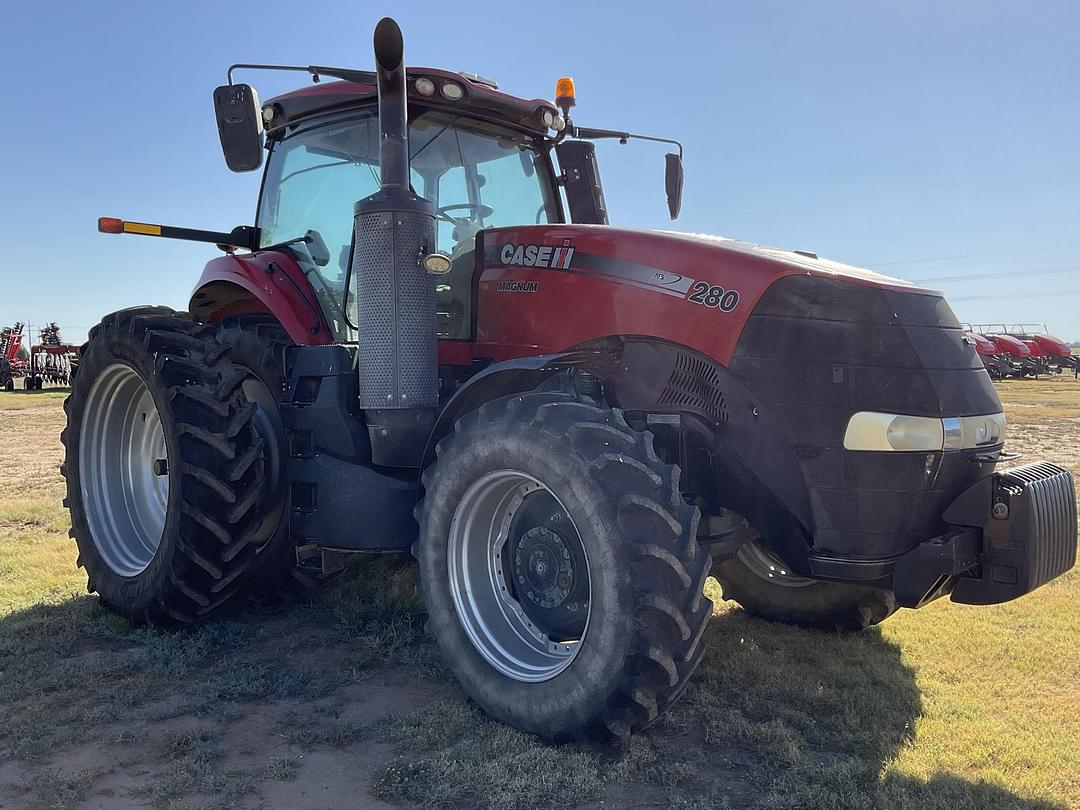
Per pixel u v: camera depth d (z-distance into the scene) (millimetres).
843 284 2758
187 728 2711
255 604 4004
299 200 4012
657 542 2406
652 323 2973
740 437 2775
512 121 3908
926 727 2758
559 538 2740
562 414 2650
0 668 3188
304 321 3783
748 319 2789
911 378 2676
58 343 32500
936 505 2689
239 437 3543
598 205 4500
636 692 2354
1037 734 2709
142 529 4090
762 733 2664
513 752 2510
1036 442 10539
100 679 3111
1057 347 35406
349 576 4445
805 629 3762
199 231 4121
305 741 2619
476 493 2822
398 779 2363
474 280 3537
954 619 3902
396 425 3162
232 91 3377
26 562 4711
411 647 3475
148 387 3693
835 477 2668
